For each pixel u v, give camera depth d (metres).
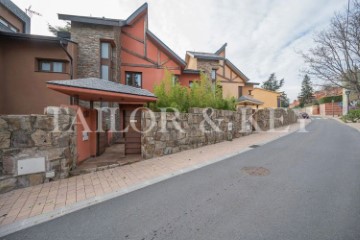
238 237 2.29
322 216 2.70
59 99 8.66
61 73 8.74
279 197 3.33
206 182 4.11
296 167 5.07
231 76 19.88
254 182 4.07
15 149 3.82
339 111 36.06
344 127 15.43
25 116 3.93
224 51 19.25
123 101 6.88
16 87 8.34
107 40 10.23
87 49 9.94
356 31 11.37
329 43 12.70
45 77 8.59
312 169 4.89
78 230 2.51
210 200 3.28
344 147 7.62
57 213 2.93
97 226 2.58
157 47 13.57
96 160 5.80
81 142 5.48
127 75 12.87
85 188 3.84
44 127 4.13
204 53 18.39
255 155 6.45
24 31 11.53
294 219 2.64
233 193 3.53
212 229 2.46
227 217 2.73
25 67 8.44
